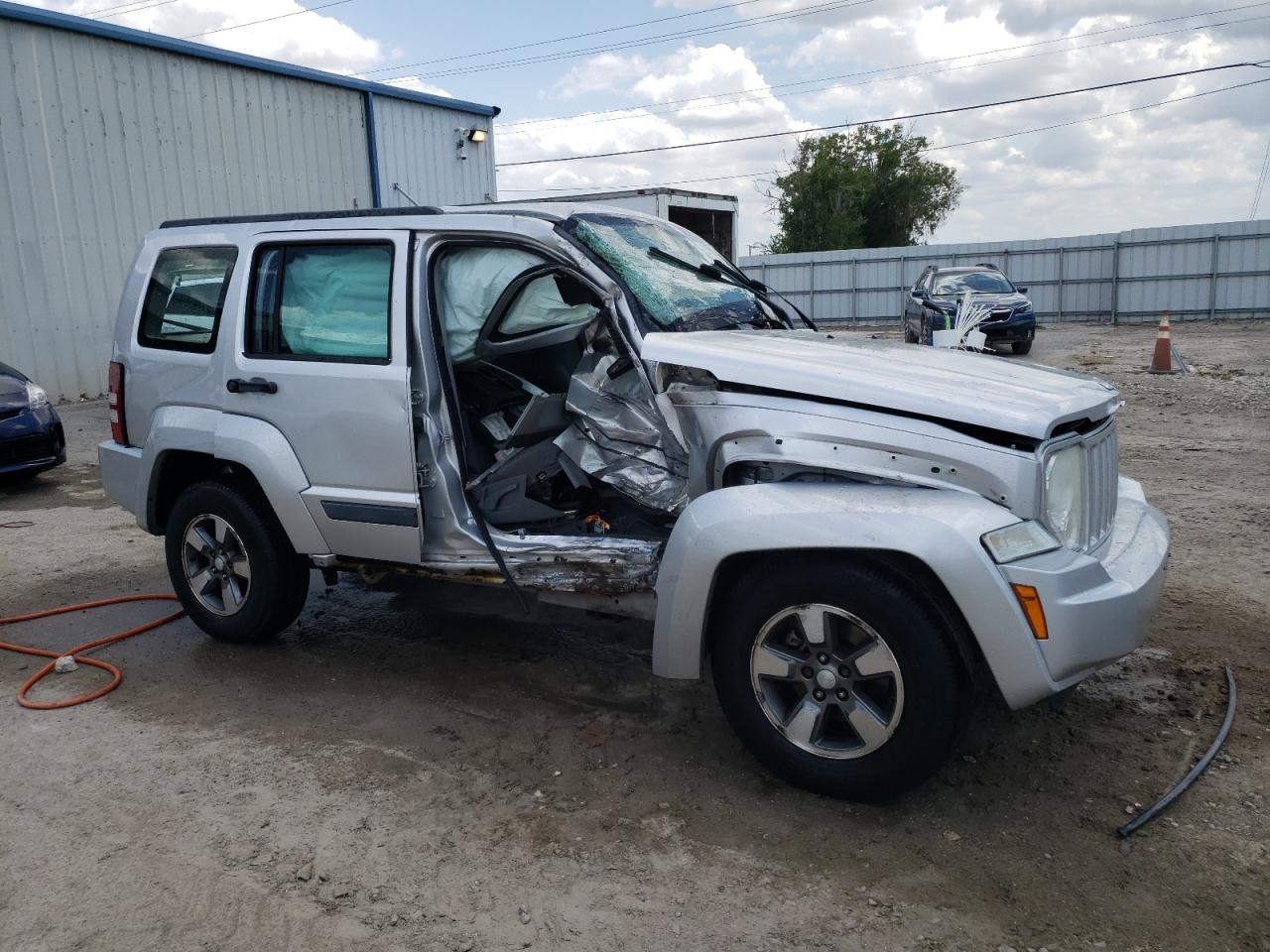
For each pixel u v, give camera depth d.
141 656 4.67
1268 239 24.38
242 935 2.62
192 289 4.62
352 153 18.06
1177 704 3.86
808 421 3.17
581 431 3.86
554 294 4.03
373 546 4.11
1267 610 4.83
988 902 2.70
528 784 3.39
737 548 3.10
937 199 51.47
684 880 2.84
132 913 2.72
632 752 3.61
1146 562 3.24
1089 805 3.17
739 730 3.33
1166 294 25.67
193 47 15.17
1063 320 27.19
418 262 3.97
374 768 3.53
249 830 3.13
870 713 3.06
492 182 21.38
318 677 4.38
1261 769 3.36
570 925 2.65
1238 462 8.23
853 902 2.72
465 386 4.34
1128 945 2.52
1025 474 2.94
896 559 2.98
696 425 3.41
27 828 3.17
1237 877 2.79
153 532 4.89
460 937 2.61
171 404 4.63
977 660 3.04
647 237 4.32
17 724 3.95
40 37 13.45
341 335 4.13
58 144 13.78
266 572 4.50
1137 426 10.16
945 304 17.27
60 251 13.92
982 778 3.35
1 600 5.57
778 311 4.55
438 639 4.82
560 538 3.80
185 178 15.40
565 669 4.40
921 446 3.02
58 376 14.05
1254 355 16.58
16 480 8.96
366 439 4.02
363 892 2.80
